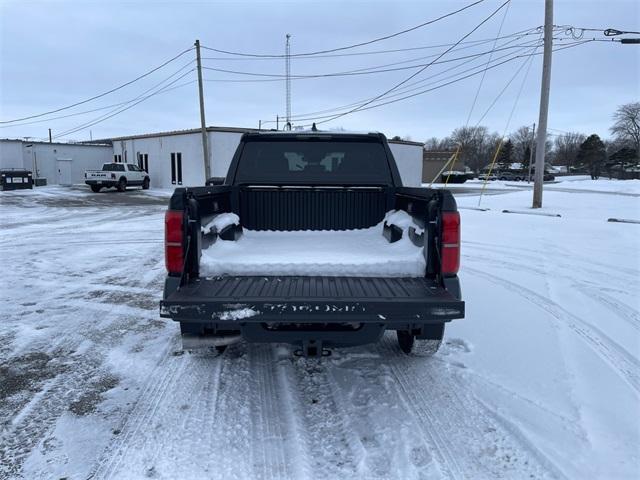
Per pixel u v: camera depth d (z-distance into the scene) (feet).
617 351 14.51
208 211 13.38
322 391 12.32
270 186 16.84
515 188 132.77
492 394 12.01
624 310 18.30
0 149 124.57
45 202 77.97
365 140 16.99
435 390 12.26
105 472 9.14
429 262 11.98
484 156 310.65
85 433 10.44
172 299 10.35
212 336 11.85
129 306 19.70
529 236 36.27
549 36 55.36
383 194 16.58
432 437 10.23
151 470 9.18
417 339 12.99
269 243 15.20
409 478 8.96
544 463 9.37
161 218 54.54
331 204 16.62
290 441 10.09
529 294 20.48
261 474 9.06
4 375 13.26
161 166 116.88
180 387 12.55
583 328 16.38
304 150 17.12
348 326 11.29
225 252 13.65
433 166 206.49
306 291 10.96
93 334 16.44
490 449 9.84
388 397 11.94
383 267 12.13
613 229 39.19
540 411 11.20
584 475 9.04
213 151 101.91
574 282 22.49
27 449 9.89
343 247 14.48
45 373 13.41
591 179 222.48
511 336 15.67
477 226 42.11
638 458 9.54
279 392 12.26
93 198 86.99
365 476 9.02
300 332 11.17
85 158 137.39
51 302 20.24
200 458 9.54
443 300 10.44
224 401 11.81
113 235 40.73
